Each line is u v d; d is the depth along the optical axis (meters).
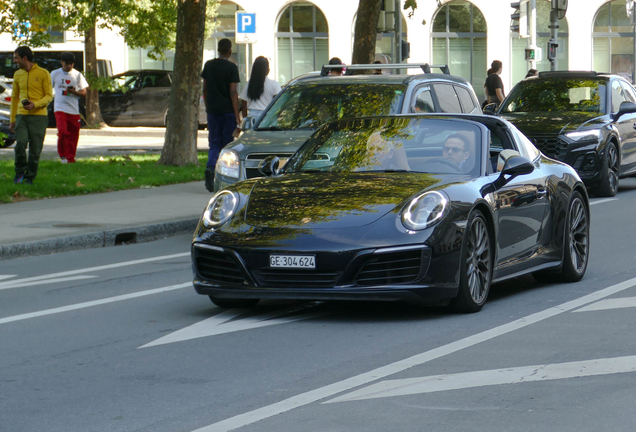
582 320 9.59
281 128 15.88
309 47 60.06
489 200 10.26
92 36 45.28
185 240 17.12
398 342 8.80
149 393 7.29
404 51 29.80
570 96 23.45
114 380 7.69
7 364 8.30
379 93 15.90
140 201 20.67
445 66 18.95
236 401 7.02
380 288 9.34
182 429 6.40
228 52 21.50
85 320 10.20
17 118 21.78
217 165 15.32
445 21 59.59
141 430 6.41
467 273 9.84
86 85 28.11
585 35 59.72
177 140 27.64
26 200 20.77
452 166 10.70
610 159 22.20
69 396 7.25
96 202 20.47
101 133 44.47
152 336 9.31
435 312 10.12
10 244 15.13
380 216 9.56
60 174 24.17
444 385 7.29
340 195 9.96
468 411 6.63
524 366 7.80
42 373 7.96
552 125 21.94
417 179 10.23
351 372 7.76
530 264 11.12
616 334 8.90
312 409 6.76
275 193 10.23
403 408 6.72
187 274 13.23
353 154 11.16
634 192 23.38
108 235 16.56
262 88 21.61
